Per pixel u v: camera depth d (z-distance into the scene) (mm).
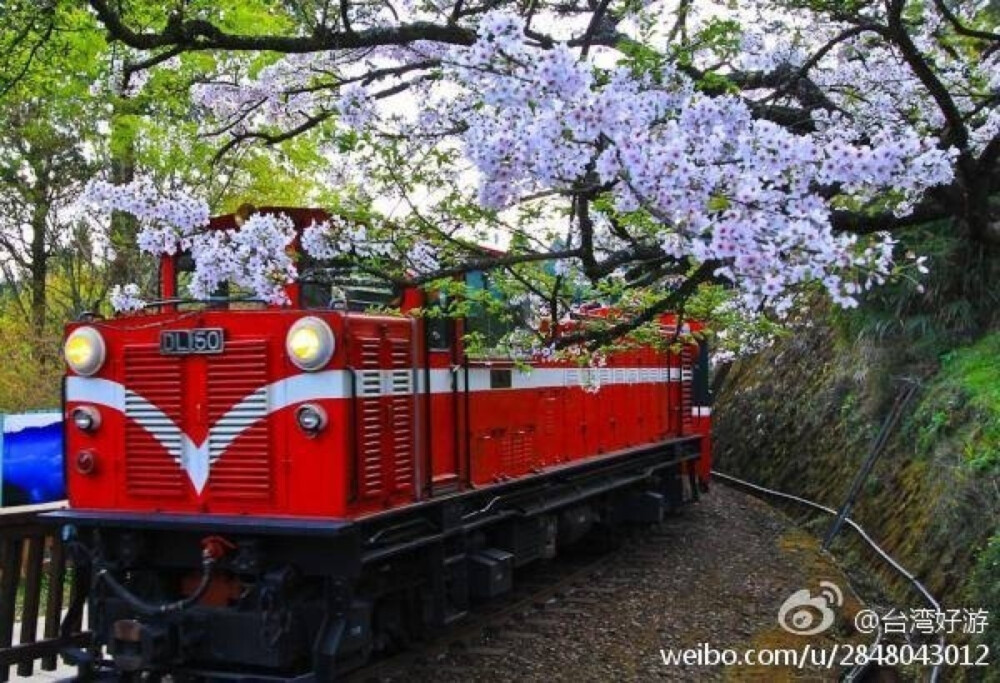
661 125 3766
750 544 11062
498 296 6004
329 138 5102
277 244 4887
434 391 6938
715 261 3629
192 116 8414
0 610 6098
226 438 5867
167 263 6789
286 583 5559
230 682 5660
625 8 4586
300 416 5668
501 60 3580
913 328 11281
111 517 5914
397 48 5680
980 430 8586
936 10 5125
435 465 6906
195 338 5926
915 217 4535
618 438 10898
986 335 10445
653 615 8086
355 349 5816
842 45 5211
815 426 13367
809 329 15195
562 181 3748
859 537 10312
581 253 4543
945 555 8016
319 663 5445
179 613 5621
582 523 10008
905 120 4941
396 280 4809
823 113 4867
